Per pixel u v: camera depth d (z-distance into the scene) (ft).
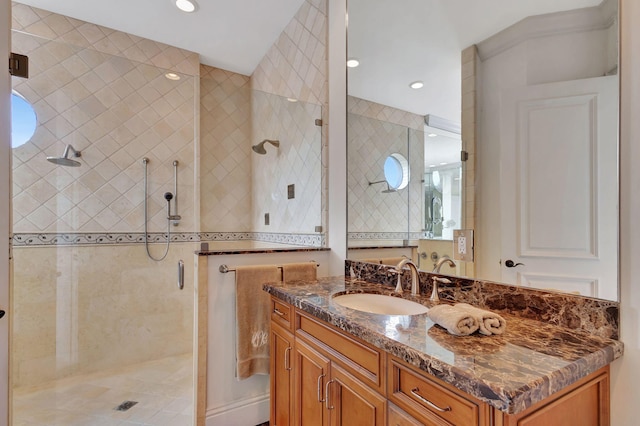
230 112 9.70
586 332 3.15
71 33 8.09
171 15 8.02
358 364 3.50
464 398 2.41
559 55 3.48
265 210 9.24
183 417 6.13
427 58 4.92
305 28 7.72
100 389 7.17
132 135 8.55
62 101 7.72
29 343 7.32
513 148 3.86
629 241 2.91
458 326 3.04
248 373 5.74
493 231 4.03
